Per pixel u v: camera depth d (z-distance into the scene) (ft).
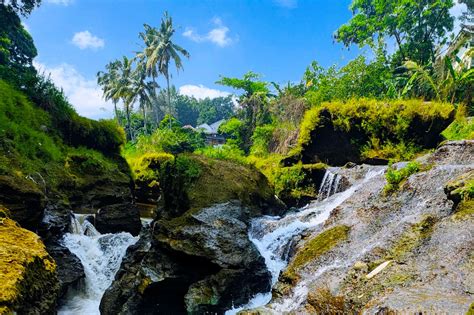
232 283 22.74
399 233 18.72
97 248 33.99
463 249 15.17
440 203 19.75
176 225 26.08
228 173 34.09
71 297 29.58
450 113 42.55
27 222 27.61
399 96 72.28
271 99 106.73
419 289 13.84
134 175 63.87
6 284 10.57
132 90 141.59
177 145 110.52
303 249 22.85
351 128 47.88
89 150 54.75
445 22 89.35
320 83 83.51
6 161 34.04
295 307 17.56
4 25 60.18
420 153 42.78
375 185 27.22
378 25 93.45
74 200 42.34
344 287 16.65
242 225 26.73
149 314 23.99
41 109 48.98
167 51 136.46
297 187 47.39
